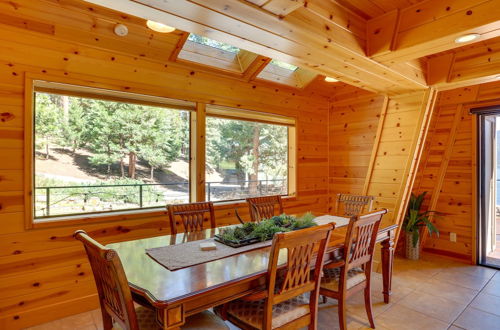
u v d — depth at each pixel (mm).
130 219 2688
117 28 2414
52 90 2447
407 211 3871
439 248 3922
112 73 2600
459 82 2957
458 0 1938
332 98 4500
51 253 2334
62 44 2369
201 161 3154
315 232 1495
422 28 2104
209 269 1477
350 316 2361
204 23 1756
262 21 1746
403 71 2777
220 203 3359
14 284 2199
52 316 2330
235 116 3611
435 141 3938
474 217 3582
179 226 2967
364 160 4094
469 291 2820
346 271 1916
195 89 3100
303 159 4188
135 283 1313
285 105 3939
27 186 2242
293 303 1688
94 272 1480
